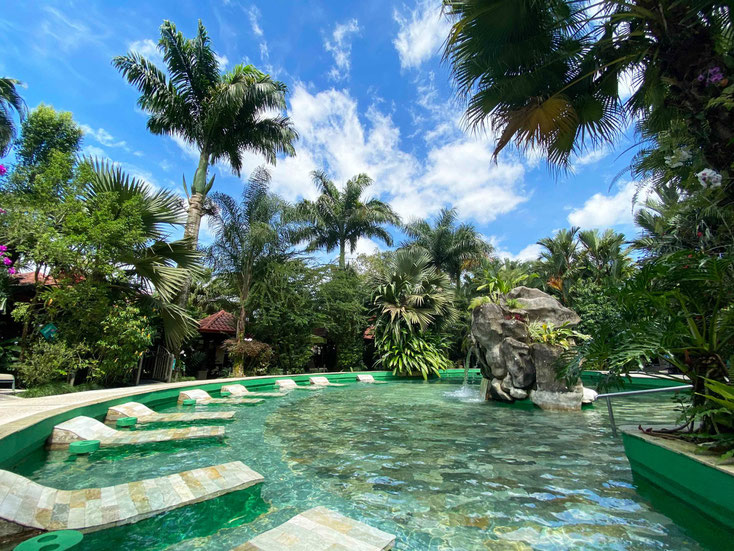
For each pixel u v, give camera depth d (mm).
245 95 12000
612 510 2668
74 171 7395
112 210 7680
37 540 2057
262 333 13672
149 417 5680
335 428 5555
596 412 7191
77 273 7148
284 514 2615
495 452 4258
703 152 3416
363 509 2701
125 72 11484
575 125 5305
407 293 15414
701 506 2447
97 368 7078
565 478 3363
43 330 6762
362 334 17375
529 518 2549
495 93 5086
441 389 11391
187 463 3695
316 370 17000
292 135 13664
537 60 4723
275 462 3830
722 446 2619
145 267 8023
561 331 8141
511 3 4059
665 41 3479
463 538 2270
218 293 15211
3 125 13219
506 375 8531
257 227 12391
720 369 2871
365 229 21234
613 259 18812
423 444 4629
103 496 2654
